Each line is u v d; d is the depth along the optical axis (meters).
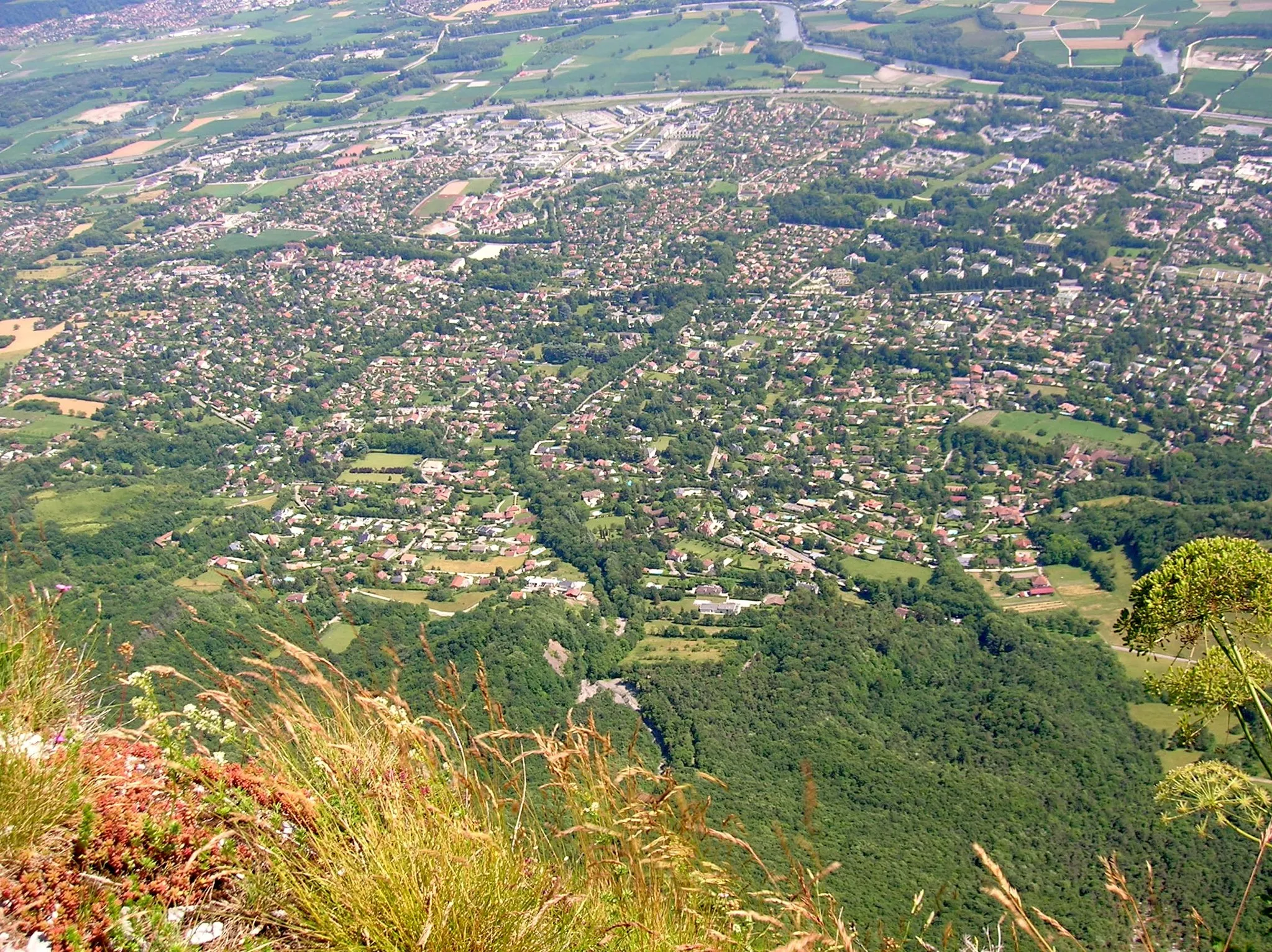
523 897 4.94
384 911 4.67
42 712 5.31
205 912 4.75
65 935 4.41
